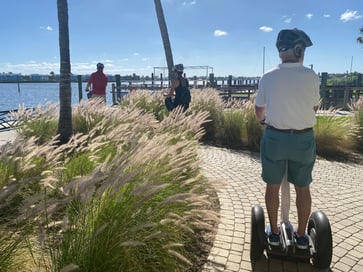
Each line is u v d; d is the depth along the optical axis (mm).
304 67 2826
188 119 5219
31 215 2223
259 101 3039
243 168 6504
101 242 2318
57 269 2209
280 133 2844
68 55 7039
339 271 3018
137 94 11273
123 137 4324
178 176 3396
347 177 6059
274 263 3129
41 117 7523
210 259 3160
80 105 8219
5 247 2318
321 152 8023
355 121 9039
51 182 3359
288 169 2994
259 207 3197
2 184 3164
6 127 10312
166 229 2734
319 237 2891
